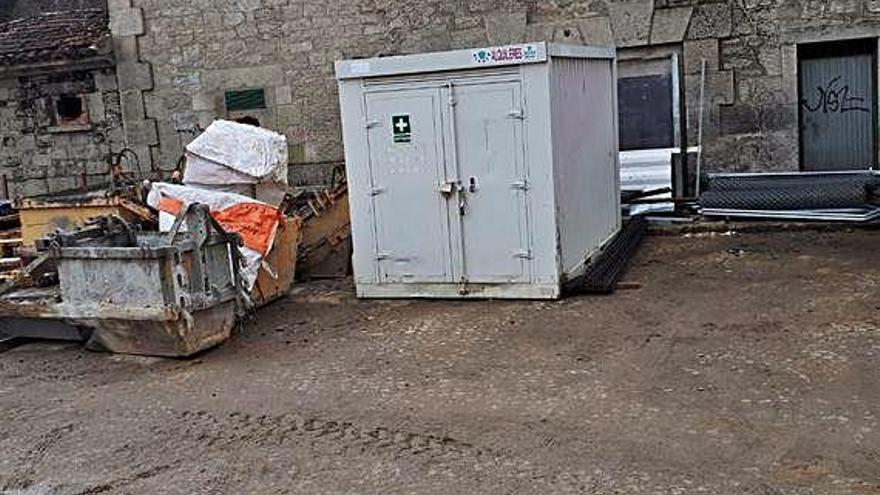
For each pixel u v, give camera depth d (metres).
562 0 11.23
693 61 10.91
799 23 10.53
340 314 7.69
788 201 9.84
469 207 7.64
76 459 4.98
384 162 7.82
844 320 6.42
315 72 12.29
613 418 4.95
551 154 7.36
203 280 6.68
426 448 4.75
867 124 10.77
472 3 11.55
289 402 5.62
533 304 7.50
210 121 12.78
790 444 4.46
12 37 13.78
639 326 6.66
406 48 11.88
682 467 4.30
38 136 13.38
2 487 4.68
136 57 12.87
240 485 4.51
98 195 8.59
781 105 10.73
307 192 9.74
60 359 6.86
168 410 5.63
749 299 7.18
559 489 4.18
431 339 6.74
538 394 5.41
